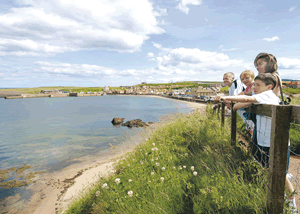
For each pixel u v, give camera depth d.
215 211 2.37
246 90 4.19
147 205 2.85
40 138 19.77
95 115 40.09
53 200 7.22
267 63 2.68
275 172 1.81
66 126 27.09
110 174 4.56
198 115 7.58
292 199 2.06
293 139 5.15
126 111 47.56
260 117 2.44
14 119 36.66
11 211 6.73
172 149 4.89
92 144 16.34
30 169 10.88
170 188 3.11
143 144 6.10
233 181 2.58
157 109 53.12
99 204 3.35
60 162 12.00
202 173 3.25
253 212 2.14
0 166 11.50
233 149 3.40
